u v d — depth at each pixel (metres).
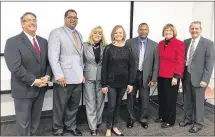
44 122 3.02
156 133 2.76
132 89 2.71
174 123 2.98
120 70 2.45
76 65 2.43
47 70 2.35
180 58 2.70
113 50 2.44
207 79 2.63
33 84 2.14
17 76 2.11
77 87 2.53
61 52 2.38
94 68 2.59
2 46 2.81
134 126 2.94
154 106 3.63
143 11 3.54
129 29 3.46
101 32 2.59
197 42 2.70
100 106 2.78
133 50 2.77
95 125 2.72
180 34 3.87
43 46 2.29
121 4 3.33
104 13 3.26
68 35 2.39
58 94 2.49
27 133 2.29
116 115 2.69
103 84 2.49
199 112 2.79
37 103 2.37
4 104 2.97
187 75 2.81
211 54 2.59
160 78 2.94
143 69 2.78
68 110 2.66
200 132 2.79
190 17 3.86
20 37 2.09
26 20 2.08
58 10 3.01
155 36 3.71
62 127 2.67
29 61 2.13
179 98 3.72
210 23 3.52
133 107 2.95
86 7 3.15
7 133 2.64
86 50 2.57
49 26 2.99
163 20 3.71
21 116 2.23
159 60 2.86
